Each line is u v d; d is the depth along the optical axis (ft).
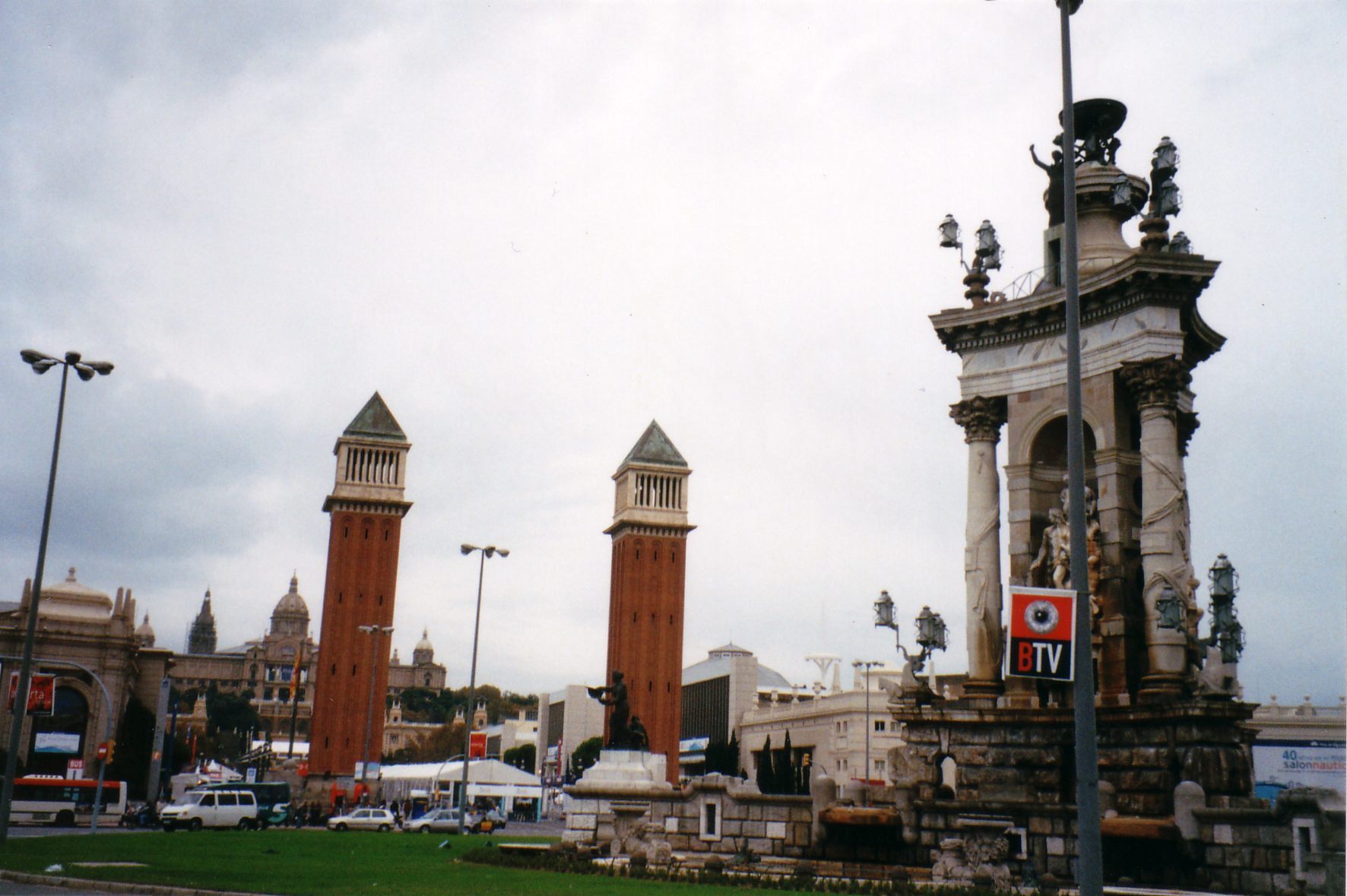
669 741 554.46
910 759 145.48
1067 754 136.87
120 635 433.89
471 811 350.43
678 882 110.52
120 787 299.17
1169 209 138.51
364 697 504.43
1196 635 131.85
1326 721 266.77
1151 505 133.08
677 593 572.51
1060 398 149.07
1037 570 148.25
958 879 108.99
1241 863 105.91
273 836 208.54
